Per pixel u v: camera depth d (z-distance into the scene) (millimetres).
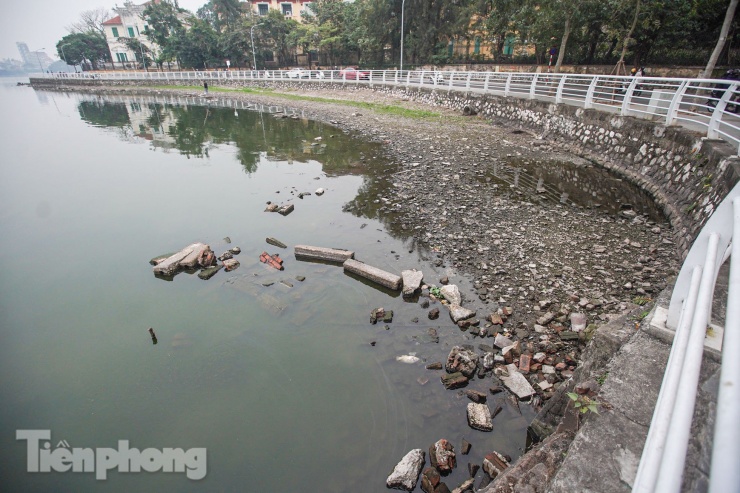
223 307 6016
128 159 15711
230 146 17719
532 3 21500
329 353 4973
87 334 5625
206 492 3529
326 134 19391
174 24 53438
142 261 7586
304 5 55906
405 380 4461
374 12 34562
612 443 2006
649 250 7031
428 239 7727
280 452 3805
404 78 29016
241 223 9047
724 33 13891
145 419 4277
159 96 43250
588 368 3027
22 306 6289
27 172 13820
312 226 8672
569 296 5766
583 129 13102
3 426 4281
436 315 5449
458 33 31969
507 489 2396
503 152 13742
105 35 65688
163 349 5258
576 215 8609
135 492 3572
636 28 20781
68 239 8641
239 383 4633
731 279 1212
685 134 8898
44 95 48062
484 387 4293
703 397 2014
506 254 7020
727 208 2072
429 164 12695
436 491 3246
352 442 3830
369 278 6410
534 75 16344
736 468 761
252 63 53375
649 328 2729
